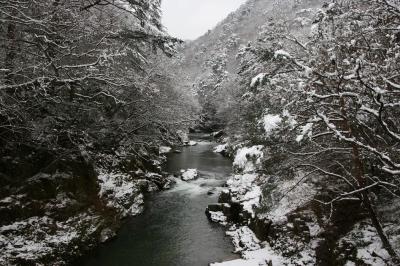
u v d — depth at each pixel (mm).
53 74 11000
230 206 17812
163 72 21328
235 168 23656
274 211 14641
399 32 7539
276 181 12484
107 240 15047
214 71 84438
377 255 9008
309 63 8062
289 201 14234
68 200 14797
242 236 14883
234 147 34469
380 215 10641
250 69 13125
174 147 42156
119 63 14281
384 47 7758
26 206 13211
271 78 9055
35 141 13281
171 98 21781
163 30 20375
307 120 8406
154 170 26156
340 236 11133
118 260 13484
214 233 16047
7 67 10500
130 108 18156
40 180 14383
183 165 31328
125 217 17547
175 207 19641
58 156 14320
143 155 26172
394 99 7199
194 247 14609
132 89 16344
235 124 36062
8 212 12586
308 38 9602
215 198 21266
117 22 13695
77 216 14672
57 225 13633
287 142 10234
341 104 7754
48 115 12672
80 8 11547
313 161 10172
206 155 37031
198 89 84688
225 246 14648
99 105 14742
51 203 14125
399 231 9469
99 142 16203
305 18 11211
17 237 12164
